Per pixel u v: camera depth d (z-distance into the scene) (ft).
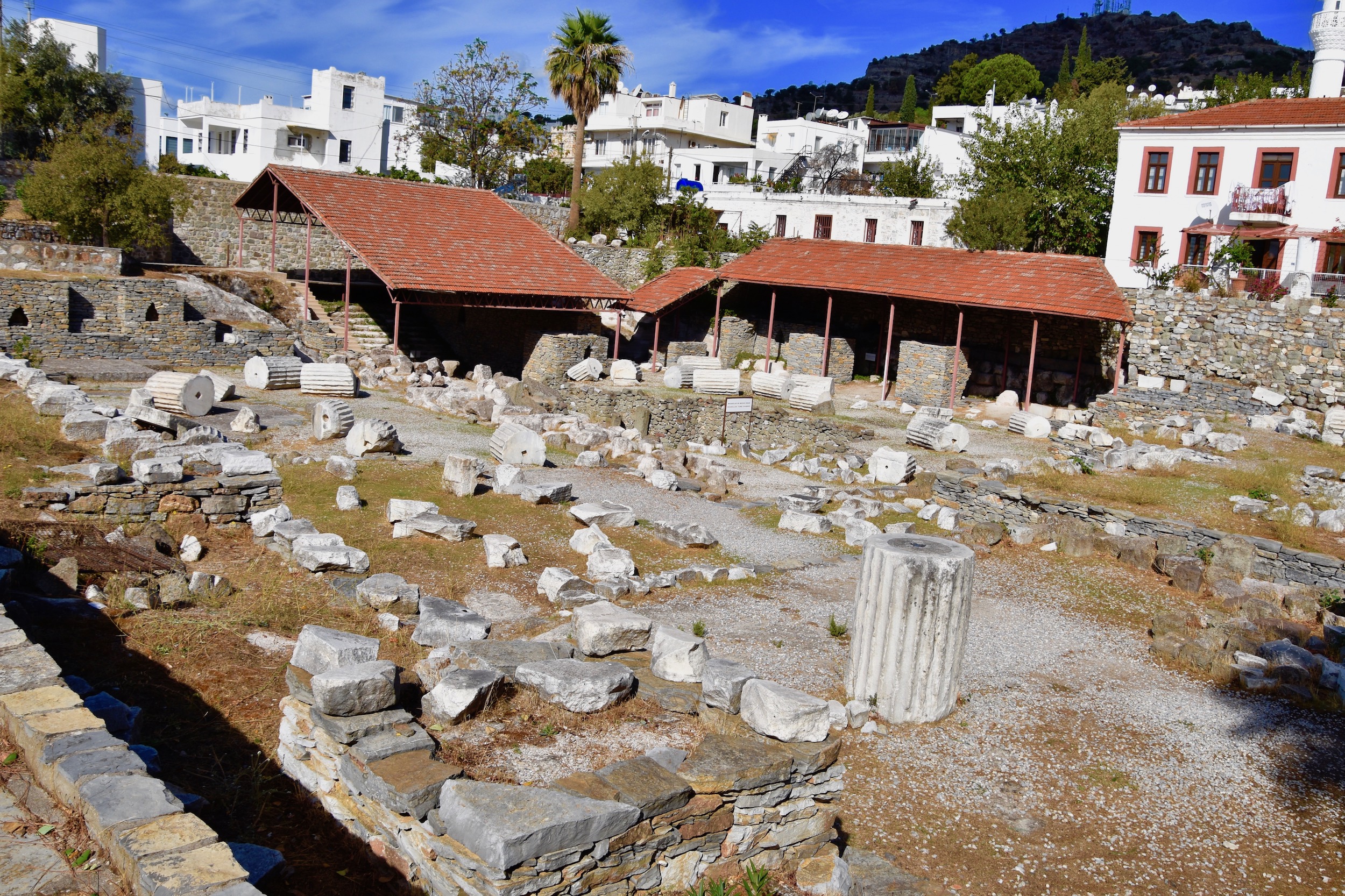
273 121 214.07
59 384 67.15
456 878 18.62
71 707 19.74
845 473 75.51
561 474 67.41
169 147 234.79
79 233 113.70
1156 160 124.26
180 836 15.96
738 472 71.92
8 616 26.73
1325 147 112.78
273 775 23.88
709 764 22.20
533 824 18.57
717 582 46.98
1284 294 109.81
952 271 120.78
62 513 42.63
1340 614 47.75
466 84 191.72
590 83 169.07
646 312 132.16
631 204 171.42
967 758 30.96
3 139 154.40
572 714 26.68
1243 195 115.75
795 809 23.56
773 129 269.64
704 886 21.38
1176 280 117.08
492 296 117.08
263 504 47.39
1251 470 78.74
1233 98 183.62
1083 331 123.34
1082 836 27.22
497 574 44.27
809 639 39.99
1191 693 37.60
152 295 100.32
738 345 139.13
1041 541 57.67
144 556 39.06
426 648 33.76
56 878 15.62
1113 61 405.18
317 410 69.72
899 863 25.13
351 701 22.30
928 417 93.91
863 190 187.32
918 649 32.58
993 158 157.07
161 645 30.27
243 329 108.58
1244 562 53.31
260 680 28.86
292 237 146.00
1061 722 34.19
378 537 47.73
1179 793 29.84
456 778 20.74
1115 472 76.64
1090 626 44.62
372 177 127.75
